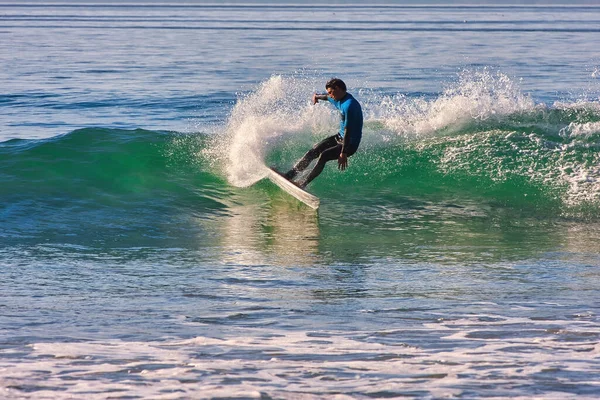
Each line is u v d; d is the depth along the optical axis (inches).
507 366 668.7
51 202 1417.3
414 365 671.8
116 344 734.5
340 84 1480.1
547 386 617.6
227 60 6259.8
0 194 1428.4
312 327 801.6
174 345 732.0
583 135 1713.8
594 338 760.3
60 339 749.3
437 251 1198.9
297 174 1577.3
